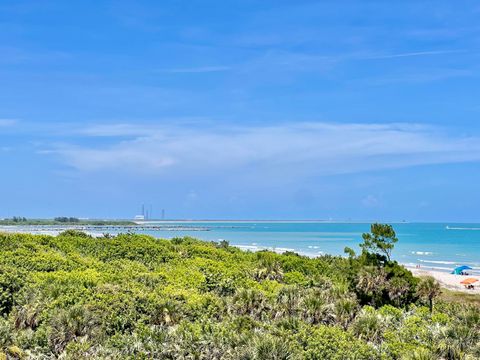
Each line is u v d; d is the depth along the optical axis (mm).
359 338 35312
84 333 32531
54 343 30953
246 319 35062
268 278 55812
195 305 39562
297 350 29359
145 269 55250
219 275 52031
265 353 28109
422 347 32719
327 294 46938
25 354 29281
